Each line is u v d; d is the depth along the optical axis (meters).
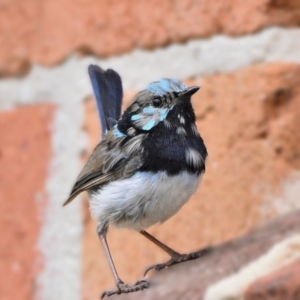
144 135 2.98
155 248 2.98
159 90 2.98
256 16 2.97
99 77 3.00
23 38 3.04
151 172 2.97
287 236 2.88
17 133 3.03
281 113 2.96
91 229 3.00
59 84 3.02
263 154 2.96
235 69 2.97
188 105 2.97
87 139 3.01
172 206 2.97
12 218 3.02
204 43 2.98
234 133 2.97
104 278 2.99
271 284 2.83
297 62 2.96
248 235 2.92
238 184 2.96
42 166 3.02
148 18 3.00
